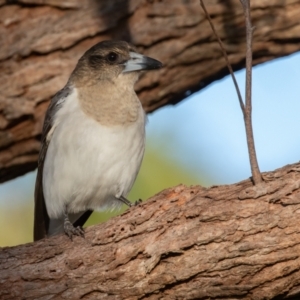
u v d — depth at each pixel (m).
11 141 12.50
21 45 12.23
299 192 8.14
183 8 12.49
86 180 11.41
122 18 12.48
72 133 11.28
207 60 12.81
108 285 8.70
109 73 11.66
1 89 12.20
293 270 8.13
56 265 8.88
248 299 8.40
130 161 11.52
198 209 8.43
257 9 12.50
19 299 8.81
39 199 12.32
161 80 12.83
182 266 8.41
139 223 8.72
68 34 12.36
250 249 8.17
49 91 12.32
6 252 9.12
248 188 8.33
